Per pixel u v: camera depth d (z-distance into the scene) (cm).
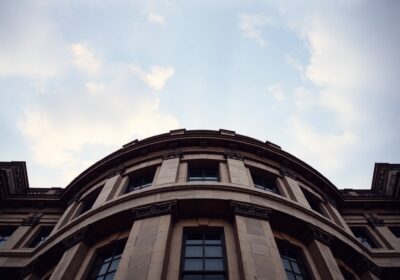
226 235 1394
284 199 1680
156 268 1134
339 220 2011
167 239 1296
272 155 2239
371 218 2367
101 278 1355
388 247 2052
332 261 1437
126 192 1956
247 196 1606
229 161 1995
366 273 1631
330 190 2378
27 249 1934
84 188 2314
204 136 2219
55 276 1367
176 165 1927
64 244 1605
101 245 1538
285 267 1373
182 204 1515
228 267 1205
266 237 1346
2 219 2356
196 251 1341
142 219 1463
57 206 2480
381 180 2780
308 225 1570
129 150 2261
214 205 1516
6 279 1723
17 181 2686
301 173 2289
